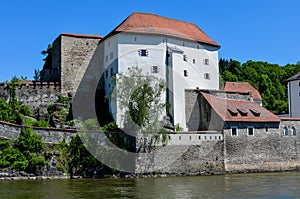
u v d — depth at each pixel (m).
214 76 82.94
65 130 59.00
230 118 67.88
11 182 51.94
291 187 47.97
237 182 52.88
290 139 72.81
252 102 76.69
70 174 57.41
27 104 71.88
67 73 76.62
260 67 154.25
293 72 153.38
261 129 70.38
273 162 70.38
